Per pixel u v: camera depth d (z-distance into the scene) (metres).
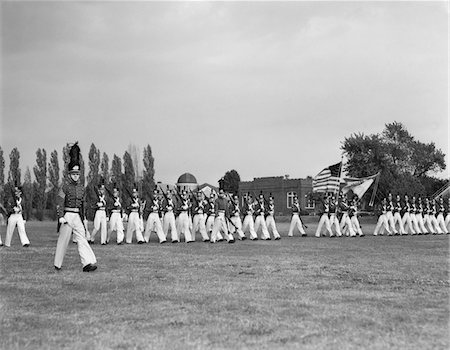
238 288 11.21
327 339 7.49
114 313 8.99
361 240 27.75
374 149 58.12
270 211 28.95
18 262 16.03
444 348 7.12
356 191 46.94
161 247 22.17
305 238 30.28
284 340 7.44
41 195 70.81
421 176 60.47
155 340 7.44
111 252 19.48
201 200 26.62
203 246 22.78
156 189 26.23
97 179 67.00
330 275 13.10
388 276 12.95
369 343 7.32
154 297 10.28
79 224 14.23
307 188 82.62
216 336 7.63
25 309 9.32
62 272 13.79
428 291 10.93
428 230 39.81
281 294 10.55
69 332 7.86
